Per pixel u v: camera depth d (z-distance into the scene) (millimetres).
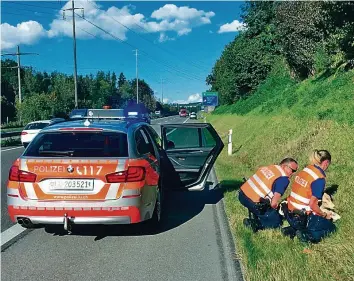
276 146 11938
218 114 51000
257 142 14492
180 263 4898
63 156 5539
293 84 21047
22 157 5590
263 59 34844
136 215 5465
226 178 10609
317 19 12312
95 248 5461
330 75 14297
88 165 5395
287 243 5195
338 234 5102
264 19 35500
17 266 4805
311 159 5527
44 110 45188
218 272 4613
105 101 118438
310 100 13375
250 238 5520
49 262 4938
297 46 16953
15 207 5414
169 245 5582
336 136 8852
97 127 5953
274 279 4180
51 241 5750
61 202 5328
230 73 42625
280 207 6141
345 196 6047
